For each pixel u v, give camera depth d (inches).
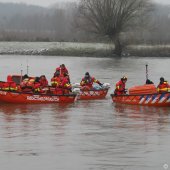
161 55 3009.4
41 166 605.0
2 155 648.4
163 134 776.9
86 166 605.9
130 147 693.3
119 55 3038.9
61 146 697.6
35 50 3127.5
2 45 3425.2
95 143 716.0
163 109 1023.0
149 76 1857.8
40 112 975.6
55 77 1103.0
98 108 1036.5
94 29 3186.5
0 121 876.6
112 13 3122.5
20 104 1060.5
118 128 823.7
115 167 601.9
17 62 2466.8
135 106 1062.4
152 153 663.1
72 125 847.1
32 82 1074.7
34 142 717.9
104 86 1202.6
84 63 2471.7
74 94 1102.4
